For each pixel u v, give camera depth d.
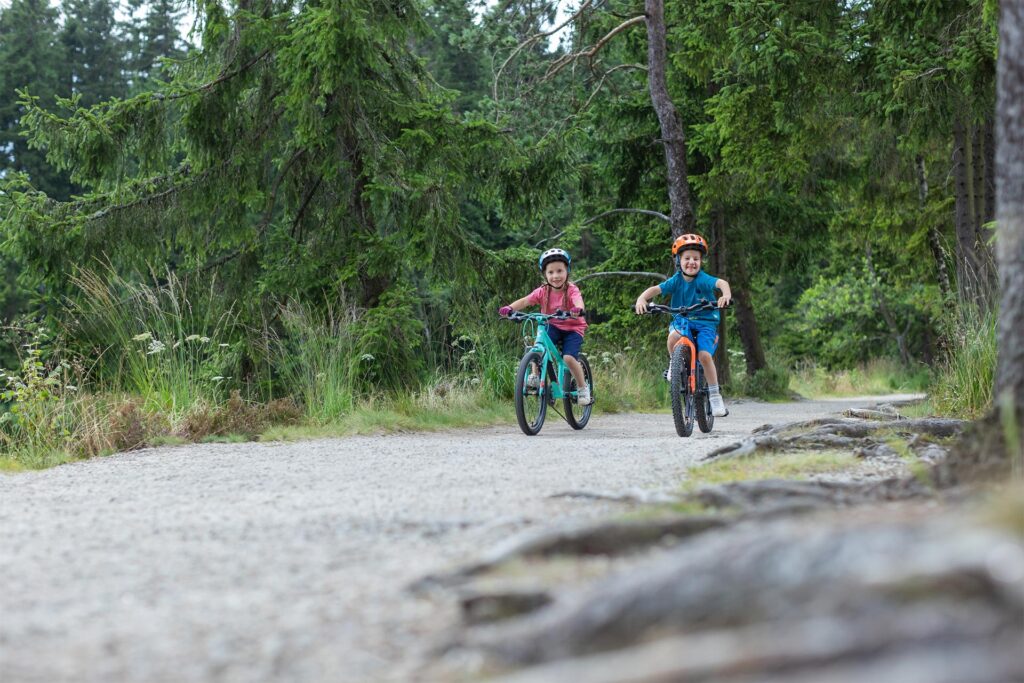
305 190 13.35
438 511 4.09
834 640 1.57
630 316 22.38
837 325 41.84
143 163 12.16
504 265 12.87
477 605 2.43
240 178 12.33
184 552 3.44
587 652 2.01
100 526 4.06
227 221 12.63
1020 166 3.45
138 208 12.20
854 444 6.03
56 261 11.88
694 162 22.72
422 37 12.75
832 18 14.58
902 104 13.31
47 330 11.02
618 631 2.00
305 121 11.45
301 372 10.91
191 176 12.56
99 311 10.34
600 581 2.46
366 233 12.20
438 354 12.77
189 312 11.38
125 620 2.60
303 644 2.35
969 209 15.16
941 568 1.67
